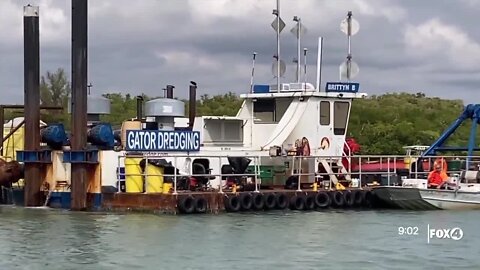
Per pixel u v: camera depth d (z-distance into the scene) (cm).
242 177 2966
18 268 1838
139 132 2800
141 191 2773
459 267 1888
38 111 2969
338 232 2372
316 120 3369
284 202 2900
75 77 2800
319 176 3186
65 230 2345
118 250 2044
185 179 2811
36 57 2958
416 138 6012
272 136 3291
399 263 1928
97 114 3084
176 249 2059
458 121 3628
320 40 3428
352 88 3431
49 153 2959
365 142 5856
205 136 3259
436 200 2995
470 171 3244
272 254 2012
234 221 2566
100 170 2806
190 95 3409
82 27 2795
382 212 2923
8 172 3053
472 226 2528
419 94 8019
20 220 2548
